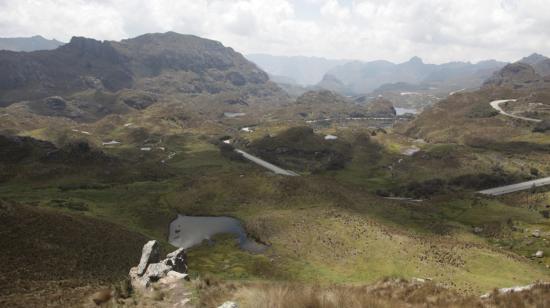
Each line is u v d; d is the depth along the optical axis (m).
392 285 42.69
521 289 37.53
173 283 38.06
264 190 193.62
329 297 23.97
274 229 147.50
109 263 90.31
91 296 40.53
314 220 148.00
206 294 32.81
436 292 37.53
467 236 145.88
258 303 24.64
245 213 174.12
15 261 77.94
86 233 105.44
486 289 84.38
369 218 152.62
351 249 118.25
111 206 187.75
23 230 92.44
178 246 141.62
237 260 123.12
